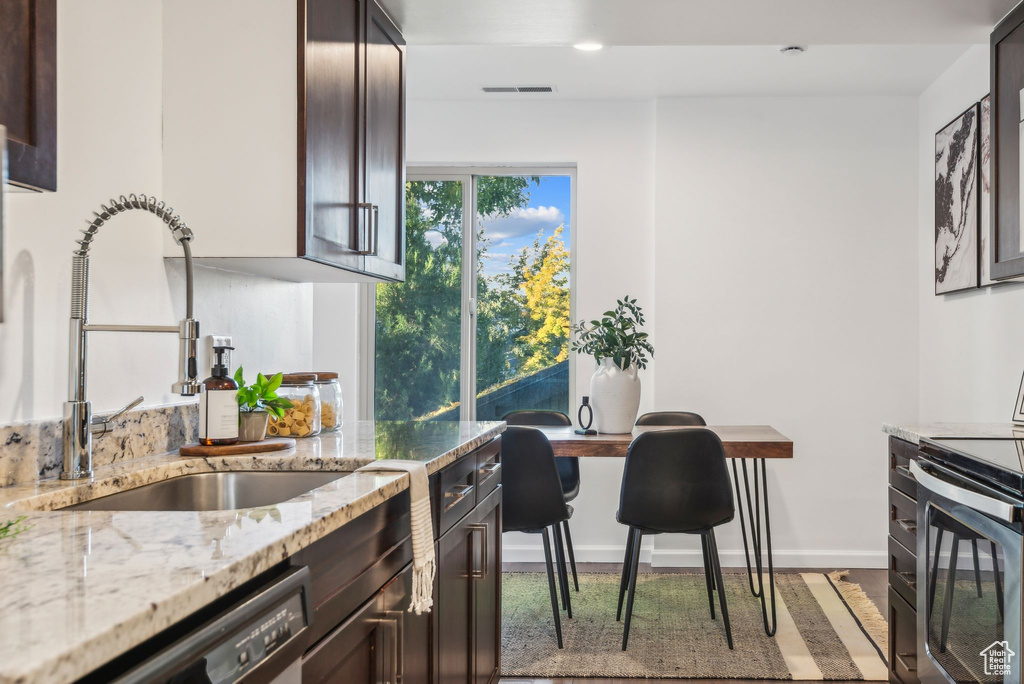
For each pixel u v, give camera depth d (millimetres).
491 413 4574
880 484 4230
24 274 1427
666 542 4266
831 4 2375
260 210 1824
